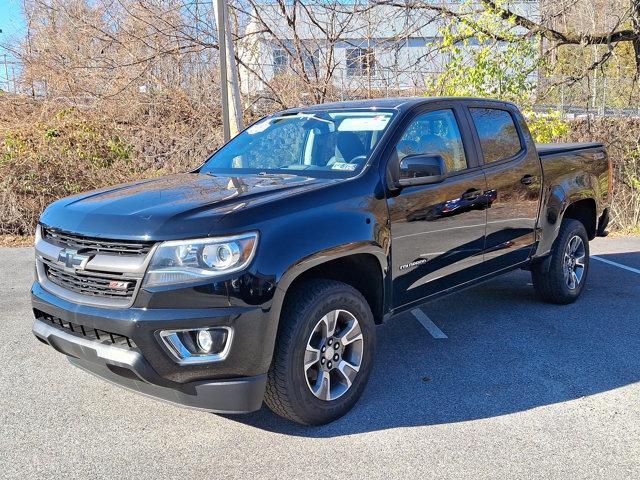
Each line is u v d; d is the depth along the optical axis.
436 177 4.03
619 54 13.07
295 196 3.53
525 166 5.29
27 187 10.65
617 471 3.15
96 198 3.83
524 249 5.36
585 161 6.21
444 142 4.61
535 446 3.40
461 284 4.70
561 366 4.52
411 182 4.01
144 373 3.13
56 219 3.62
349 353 3.80
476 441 3.46
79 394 4.12
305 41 12.34
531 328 5.38
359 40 12.13
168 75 12.76
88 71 13.27
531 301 6.23
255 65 12.40
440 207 4.33
